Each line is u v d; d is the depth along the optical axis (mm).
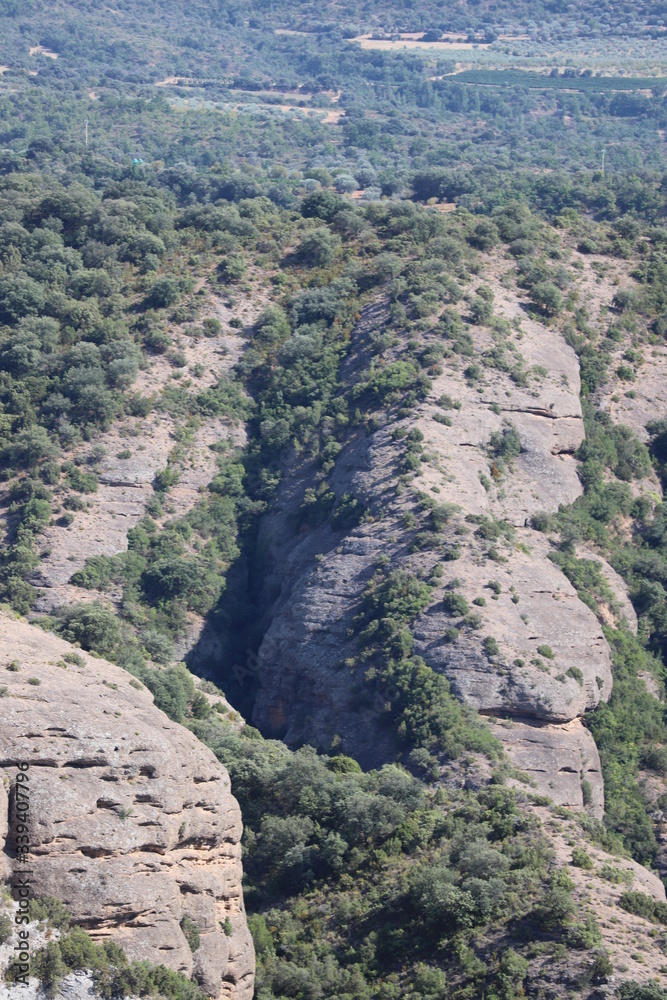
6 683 86062
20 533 177000
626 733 157750
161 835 85000
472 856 119750
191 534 184375
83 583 173375
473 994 109000
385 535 170000
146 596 175500
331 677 158500
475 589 161250
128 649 138750
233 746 132125
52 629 137500
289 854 122938
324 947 116562
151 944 83062
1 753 82062
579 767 148625
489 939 112938
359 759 149500
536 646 157000
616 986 105875
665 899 125250
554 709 151125
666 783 155125
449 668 152750
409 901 117938
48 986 79375
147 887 83688
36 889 81000
